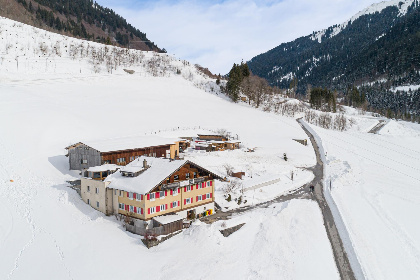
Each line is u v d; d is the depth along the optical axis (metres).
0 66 114.38
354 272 35.22
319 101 173.12
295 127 120.00
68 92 110.25
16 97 89.44
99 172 48.69
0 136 64.50
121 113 99.75
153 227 40.66
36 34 154.50
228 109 131.38
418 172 82.94
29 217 41.03
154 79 153.88
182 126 99.50
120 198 43.66
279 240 40.03
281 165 77.38
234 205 52.38
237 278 31.84
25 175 53.41
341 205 53.53
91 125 82.44
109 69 147.88
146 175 43.66
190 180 45.22
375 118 167.88
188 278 30.97
